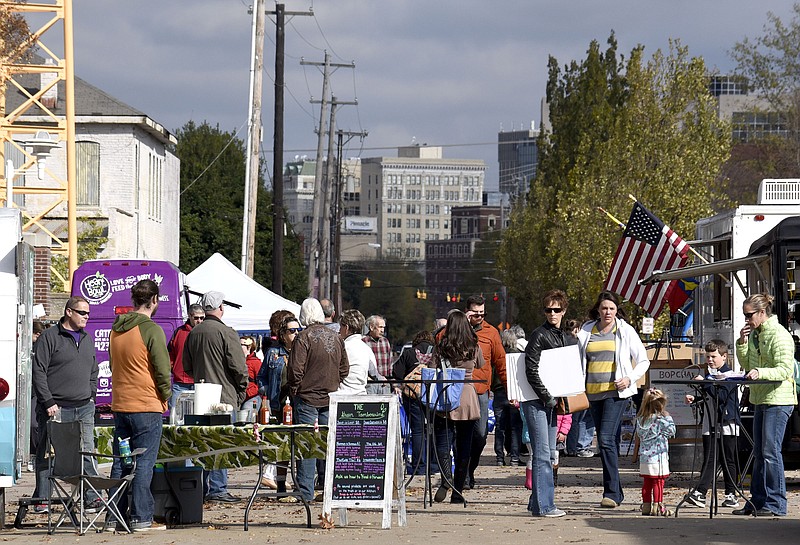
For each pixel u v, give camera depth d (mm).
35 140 47969
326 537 19719
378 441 20875
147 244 76125
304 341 23141
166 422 26734
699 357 35125
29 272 21828
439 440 25000
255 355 32500
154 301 20734
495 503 25203
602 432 23562
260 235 124375
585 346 23469
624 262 39562
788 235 27047
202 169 119688
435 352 25484
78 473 20453
